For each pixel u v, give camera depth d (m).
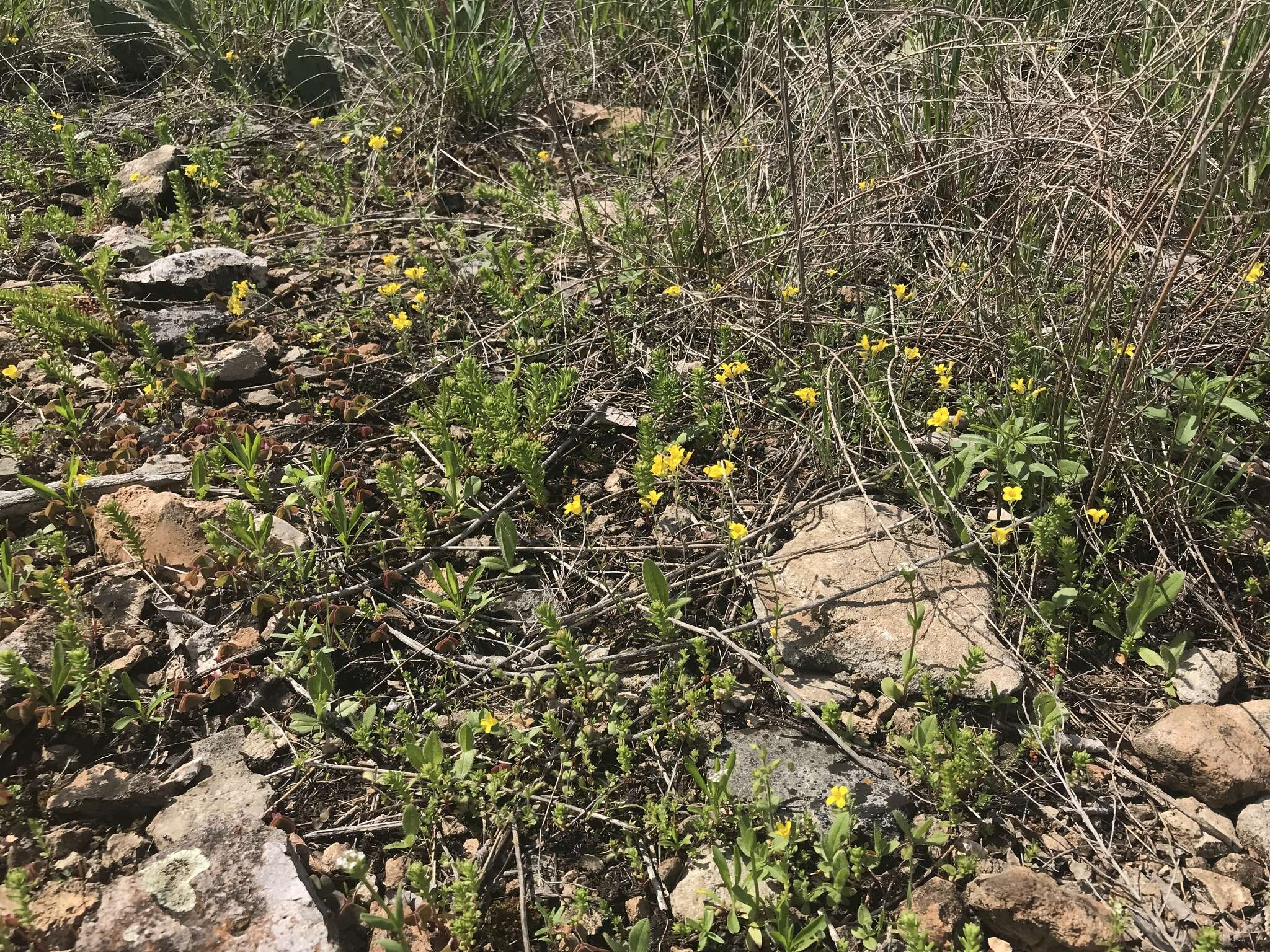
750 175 1.19
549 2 1.82
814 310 1.07
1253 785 0.63
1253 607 0.78
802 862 0.61
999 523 0.82
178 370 0.99
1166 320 0.95
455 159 1.40
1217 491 0.85
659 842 0.64
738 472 0.92
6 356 1.04
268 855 0.59
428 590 0.78
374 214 1.34
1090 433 0.82
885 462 0.90
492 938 0.58
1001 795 0.66
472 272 1.19
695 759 0.68
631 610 0.78
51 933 0.56
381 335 1.11
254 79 1.63
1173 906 0.59
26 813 0.64
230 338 1.10
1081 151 0.99
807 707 0.71
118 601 0.77
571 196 1.37
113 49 1.68
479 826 0.65
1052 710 0.69
